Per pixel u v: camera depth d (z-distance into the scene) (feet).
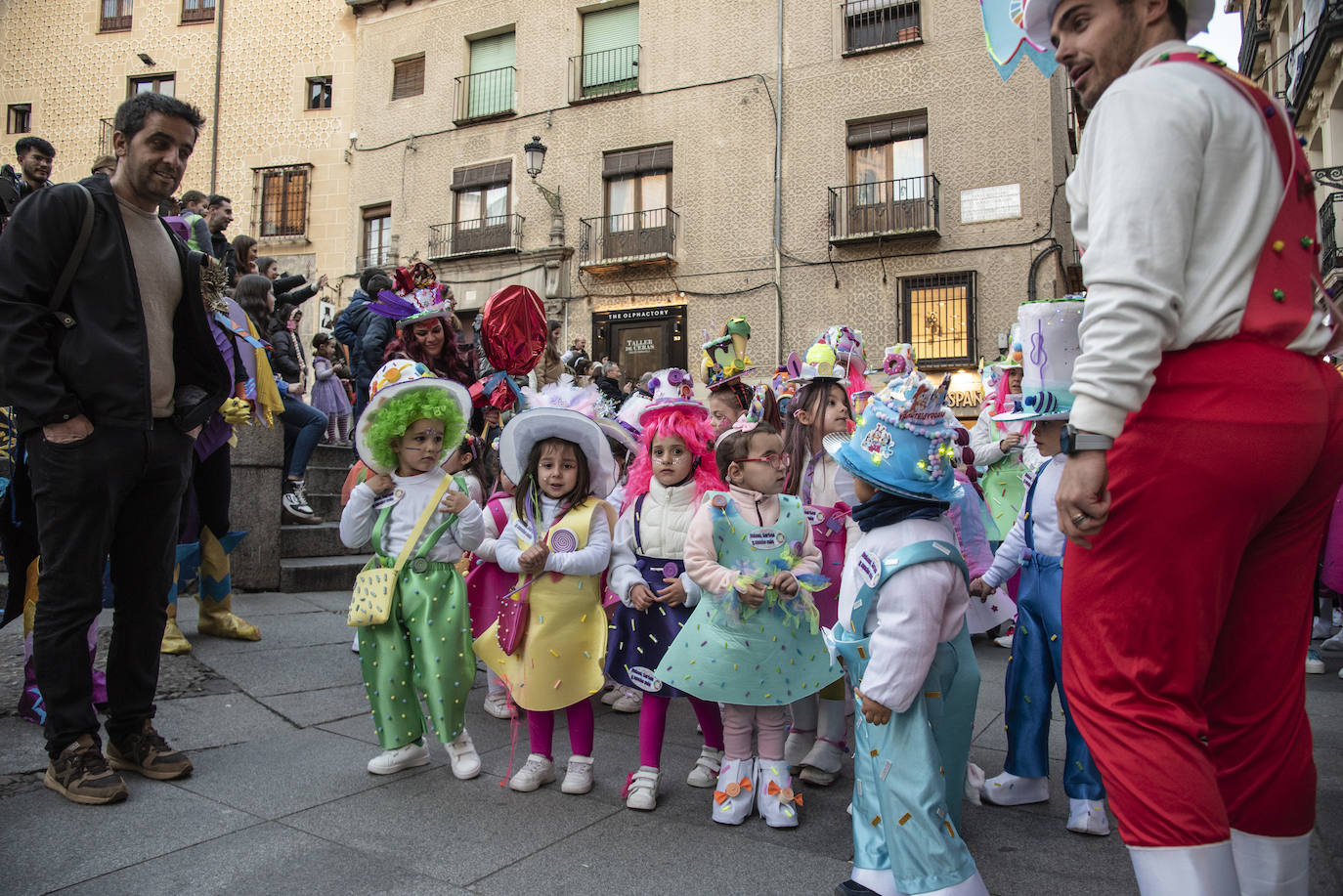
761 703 9.14
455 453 14.96
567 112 65.92
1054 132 54.44
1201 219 5.07
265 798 9.50
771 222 60.08
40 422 8.95
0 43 78.13
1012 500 19.36
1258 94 5.29
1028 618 10.00
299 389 29.50
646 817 9.40
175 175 9.71
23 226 8.88
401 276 16.57
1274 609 5.65
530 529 10.61
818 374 12.75
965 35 56.13
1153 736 5.12
